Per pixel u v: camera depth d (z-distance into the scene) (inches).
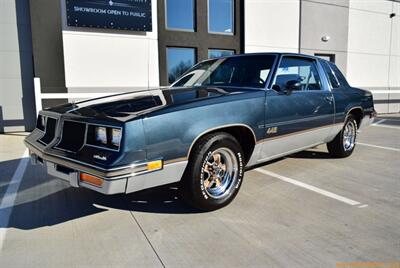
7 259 99.0
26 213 133.2
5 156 230.7
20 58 331.9
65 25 312.5
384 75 553.0
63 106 141.3
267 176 177.6
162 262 96.8
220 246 105.3
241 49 414.9
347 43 505.4
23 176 182.9
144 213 131.7
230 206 136.8
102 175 100.7
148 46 350.6
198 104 120.6
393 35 552.7
